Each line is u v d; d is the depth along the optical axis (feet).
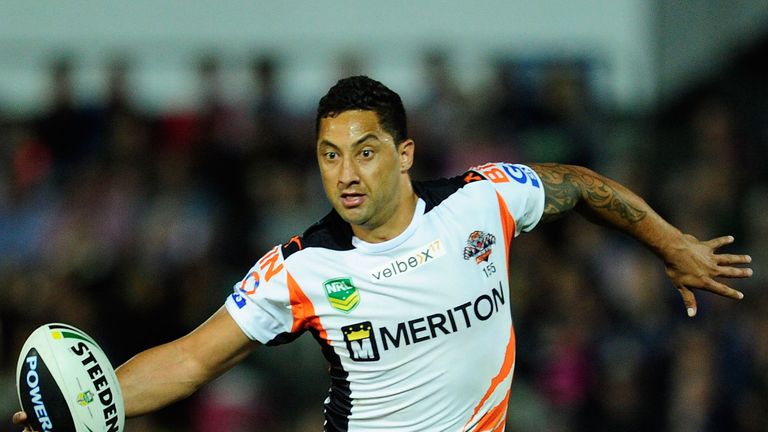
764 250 143.33
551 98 158.81
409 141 61.16
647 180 152.46
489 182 64.13
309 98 162.91
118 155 157.69
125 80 163.53
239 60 164.76
